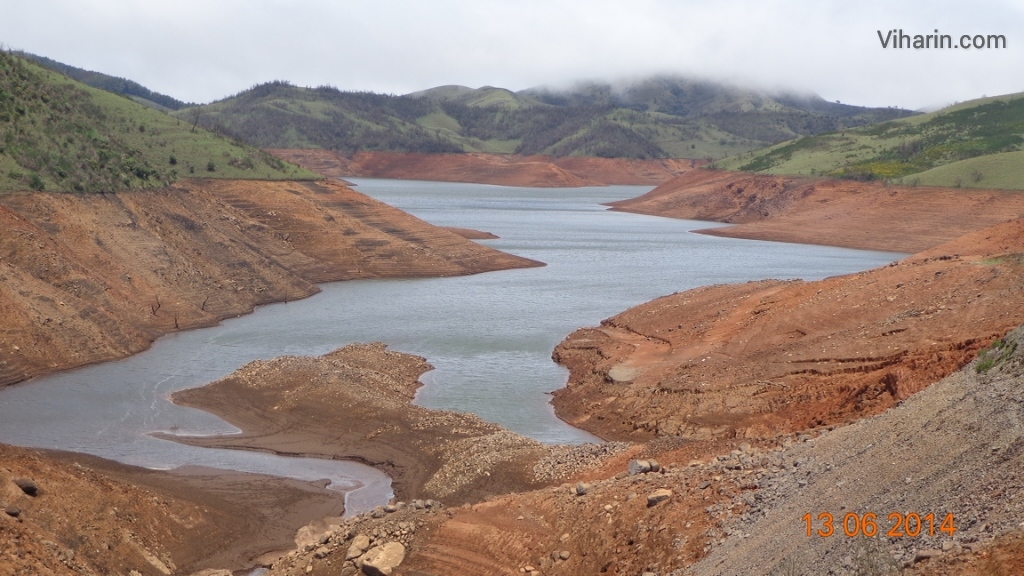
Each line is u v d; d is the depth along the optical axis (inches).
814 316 2084.2
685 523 949.2
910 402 1001.5
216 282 3211.1
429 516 1109.1
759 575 784.9
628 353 2300.7
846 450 950.4
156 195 3476.9
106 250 2891.2
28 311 2331.4
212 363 2380.7
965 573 627.5
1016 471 717.9
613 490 1063.0
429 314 3127.5
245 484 1539.1
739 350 2047.2
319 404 1929.1
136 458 1664.6
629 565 934.4
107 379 2193.7
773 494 931.3
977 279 1948.8
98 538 1169.4
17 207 2780.5
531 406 2054.6
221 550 1277.1
